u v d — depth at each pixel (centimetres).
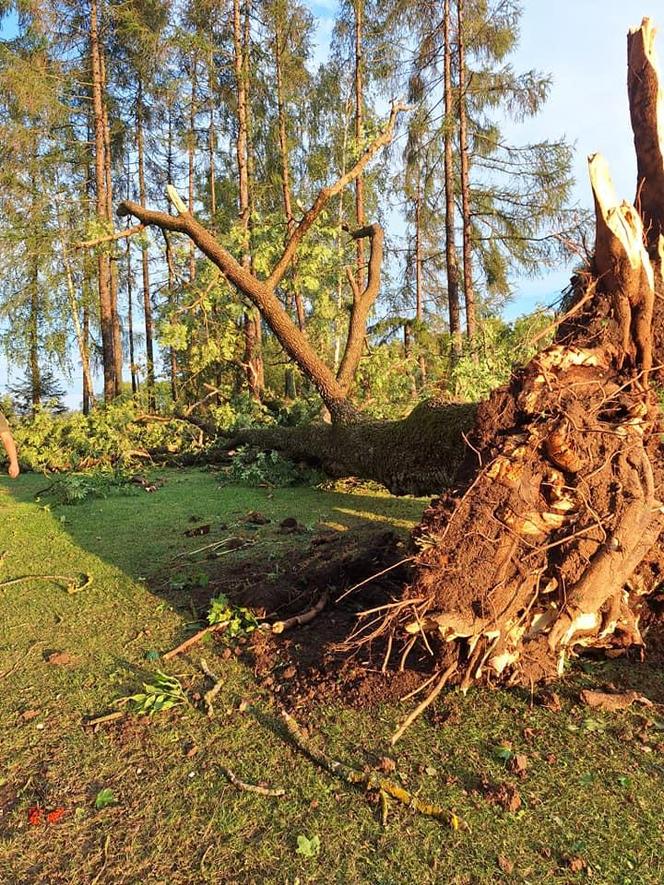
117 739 222
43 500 709
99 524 562
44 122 1720
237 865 163
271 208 1959
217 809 184
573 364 275
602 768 198
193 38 1597
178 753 213
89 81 1831
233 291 961
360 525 522
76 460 924
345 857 165
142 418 1001
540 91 1442
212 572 405
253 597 333
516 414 266
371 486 714
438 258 2109
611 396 265
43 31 1712
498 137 1530
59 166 1862
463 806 183
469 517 242
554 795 186
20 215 1636
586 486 242
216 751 213
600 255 287
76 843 173
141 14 1794
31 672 274
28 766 208
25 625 328
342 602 337
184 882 158
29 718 237
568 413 249
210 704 242
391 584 345
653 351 290
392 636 247
